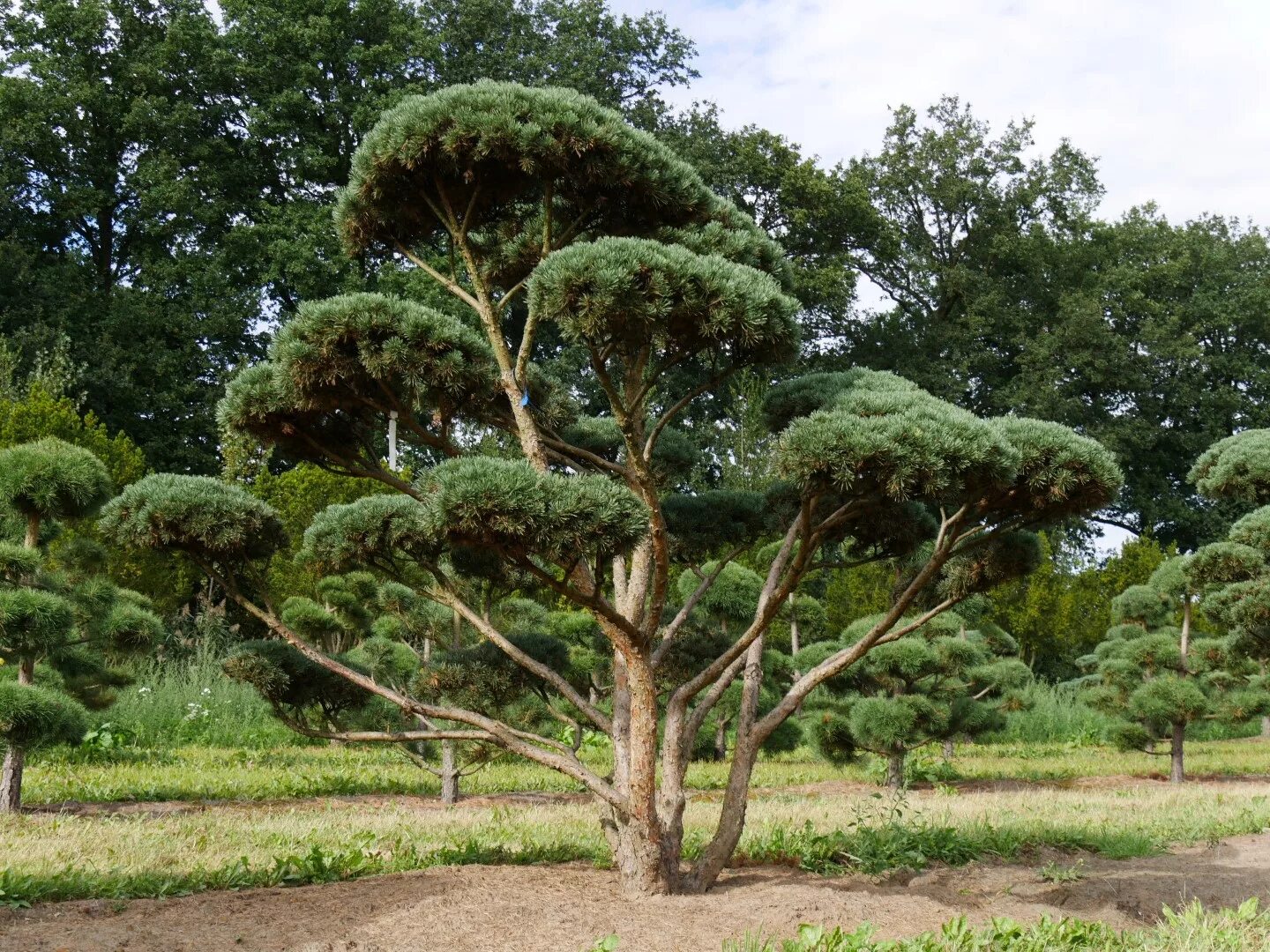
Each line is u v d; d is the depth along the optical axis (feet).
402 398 25.48
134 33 110.01
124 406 98.07
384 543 25.29
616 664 26.09
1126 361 124.98
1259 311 138.21
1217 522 129.18
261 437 25.98
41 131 103.40
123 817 35.14
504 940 19.58
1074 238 136.87
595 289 20.92
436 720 41.98
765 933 20.62
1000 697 67.51
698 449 32.65
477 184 25.43
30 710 33.27
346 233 26.99
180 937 19.11
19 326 96.73
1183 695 54.90
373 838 30.19
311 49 108.68
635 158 25.17
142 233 111.04
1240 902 24.86
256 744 60.75
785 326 22.59
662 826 24.16
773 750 59.77
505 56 110.01
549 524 20.30
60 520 42.65
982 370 126.31
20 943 18.51
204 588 76.02
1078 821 36.52
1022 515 24.77
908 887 25.77
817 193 109.29
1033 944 20.01
